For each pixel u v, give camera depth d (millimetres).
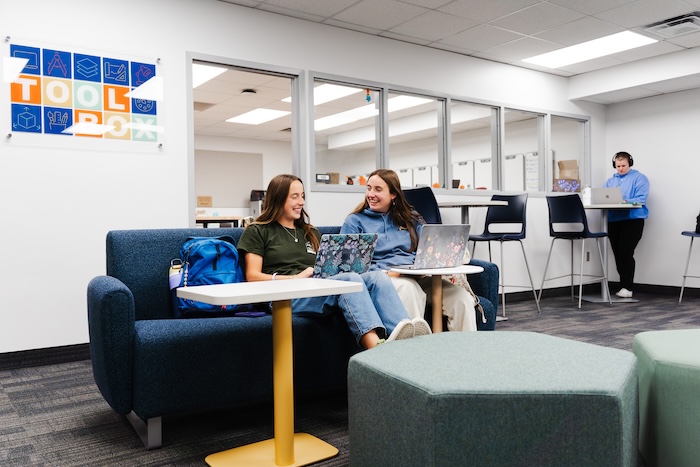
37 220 2953
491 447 1096
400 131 7020
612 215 5227
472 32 4188
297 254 2211
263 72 3787
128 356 1658
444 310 2203
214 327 1767
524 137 6070
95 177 3117
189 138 3434
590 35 4270
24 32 2914
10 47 2877
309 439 1729
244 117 7754
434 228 1993
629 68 5074
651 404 1425
